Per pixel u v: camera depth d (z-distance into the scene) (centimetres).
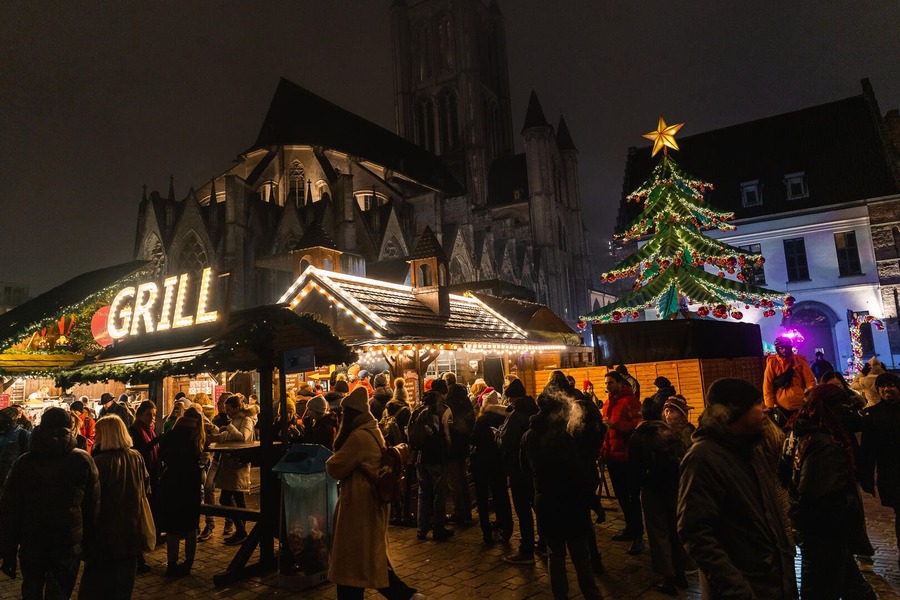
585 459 556
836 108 3794
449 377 939
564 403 552
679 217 1792
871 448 596
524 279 6750
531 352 2084
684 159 4056
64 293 1027
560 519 520
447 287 1788
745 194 3638
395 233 5081
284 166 5819
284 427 799
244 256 4497
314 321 778
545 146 7675
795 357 856
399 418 953
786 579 303
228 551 828
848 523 430
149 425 831
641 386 1493
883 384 597
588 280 8206
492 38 9662
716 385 329
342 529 523
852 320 2881
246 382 1964
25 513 502
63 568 512
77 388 1981
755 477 314
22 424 890
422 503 827
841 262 3219
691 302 1847
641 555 714
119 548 534
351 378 1608
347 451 528
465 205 6150
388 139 7438
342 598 522
